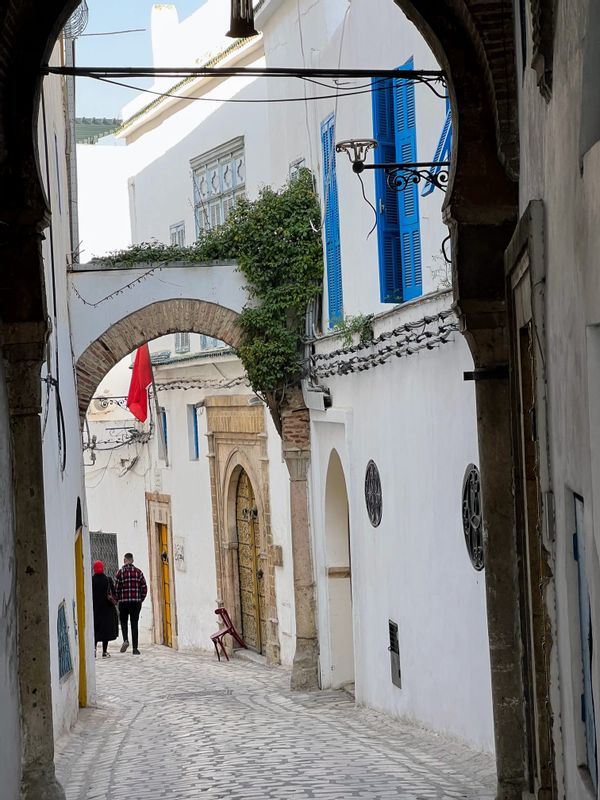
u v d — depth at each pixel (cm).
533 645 813
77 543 1709
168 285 1891
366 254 1491
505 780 884
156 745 1291
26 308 898
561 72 572
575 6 524
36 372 900
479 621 1089
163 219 2631
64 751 1243
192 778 1043
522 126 815
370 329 1457
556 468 636
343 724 1412
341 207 1636
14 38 892
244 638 2342
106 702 1811
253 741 1275
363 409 1528
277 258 1830
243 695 1789
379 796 905
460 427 1127
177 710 1627
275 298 1831
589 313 507
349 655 1797
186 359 2420
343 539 1789
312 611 1820
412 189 1289
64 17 904
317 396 1742
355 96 1509
